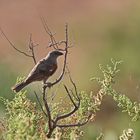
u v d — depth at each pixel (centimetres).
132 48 2383
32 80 891
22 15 3453
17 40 3003
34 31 3228
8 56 2067
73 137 812
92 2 3331
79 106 833
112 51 2441
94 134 1147
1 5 3556
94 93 2102
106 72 895
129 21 2672
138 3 2916
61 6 3447
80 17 3178
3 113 1209
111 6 3128
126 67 2162
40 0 3541
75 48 2667
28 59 2097
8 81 1538
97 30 2753
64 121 850
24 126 720
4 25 3369
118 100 894
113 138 1303
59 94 1614
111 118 1883
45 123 837
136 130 1361
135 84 1553
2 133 796
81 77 2303
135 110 891
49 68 907
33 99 1252
